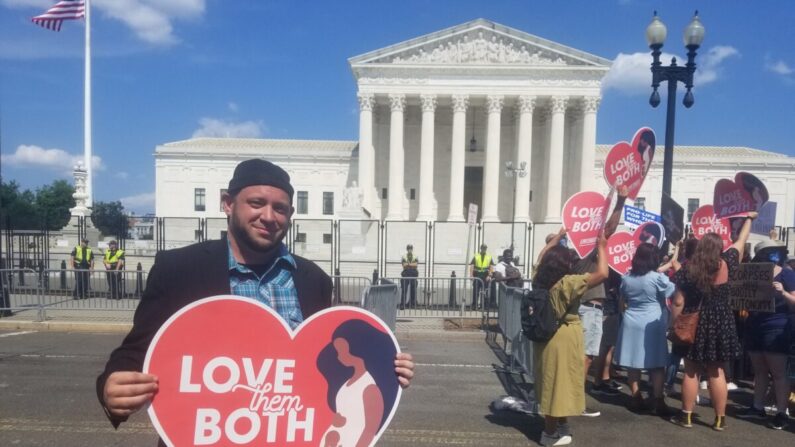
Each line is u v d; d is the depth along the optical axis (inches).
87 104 1066.7
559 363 195.9
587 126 1828.2
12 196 2472.9
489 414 238.1
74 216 936.9
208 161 2194.9
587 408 251.3
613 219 225.9
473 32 1857.8
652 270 243.8
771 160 2160.4
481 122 2092.8
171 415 78.2
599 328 260.4
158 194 2188.7
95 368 308.0
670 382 286.4
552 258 199.9
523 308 201.8
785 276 225.8
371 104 1856.5
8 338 401.7
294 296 87.2
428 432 214.8
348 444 85.4
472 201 2123.5
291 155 2197.3
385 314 380.5
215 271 82.4
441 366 329.7
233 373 80.8
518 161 1841.8
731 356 215.0
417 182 2076.8
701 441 210.2
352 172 2186.3
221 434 80.0
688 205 2172.7
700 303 219.1
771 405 253.9
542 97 1850.4
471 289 516.4
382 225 833.5
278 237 82.4
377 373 87.5
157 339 78.0
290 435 83.0
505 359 352.2
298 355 83.7
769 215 337.7
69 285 489.7
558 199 1830.7
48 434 204.4
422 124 1861.5
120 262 623.8
